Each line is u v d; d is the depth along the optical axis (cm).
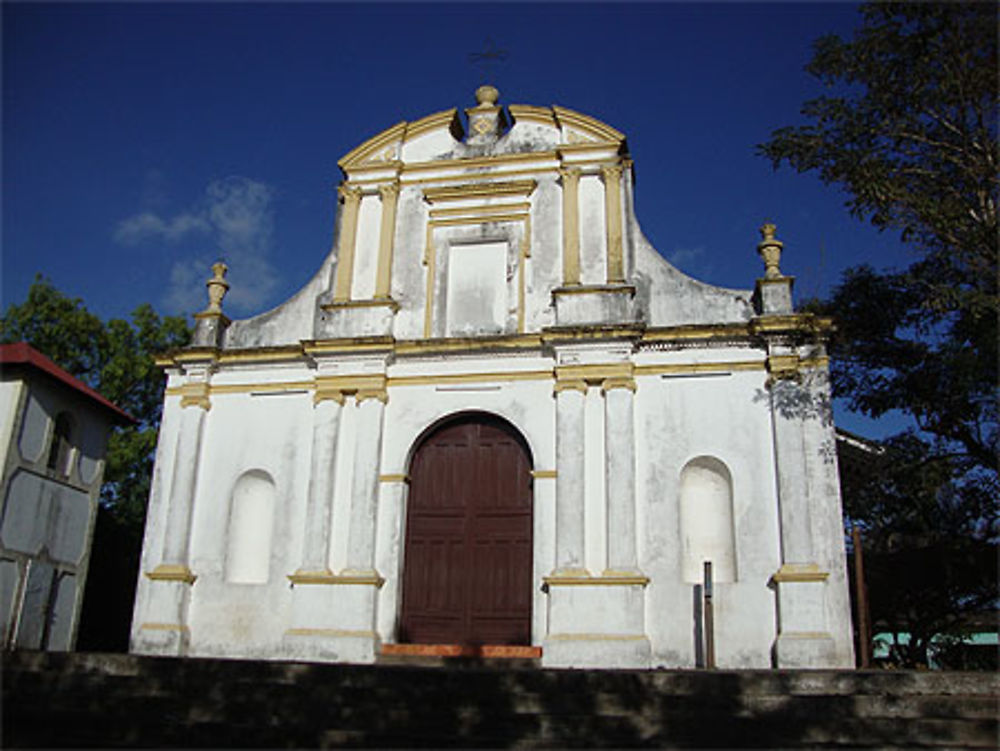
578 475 1503
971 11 1295
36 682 1049
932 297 1358
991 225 1300
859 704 934
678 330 1548
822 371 1489
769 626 1388
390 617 1518
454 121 1836
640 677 1003
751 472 1473
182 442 1683
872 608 1966
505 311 1691
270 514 1662
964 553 1795
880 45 1352
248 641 1545
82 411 1939
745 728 898
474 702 972
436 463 1636
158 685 1030
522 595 1528
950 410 1538
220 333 1772
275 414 1688
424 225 1778
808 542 1399
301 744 877
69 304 2691
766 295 1554
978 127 1337
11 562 1692
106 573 2389
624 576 1425
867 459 1680
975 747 852
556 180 1750
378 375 1642
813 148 1356
